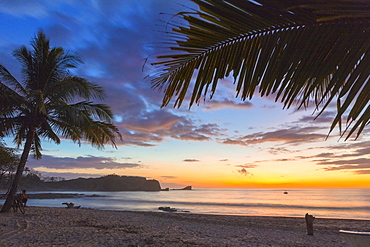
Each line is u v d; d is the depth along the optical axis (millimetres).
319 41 1272
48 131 15359
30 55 13562
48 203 51125
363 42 1206
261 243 9828
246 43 1431
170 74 1593
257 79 1405
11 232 8859
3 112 12594
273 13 1262
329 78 1788
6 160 16031
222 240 10016
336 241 10828
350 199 77938
